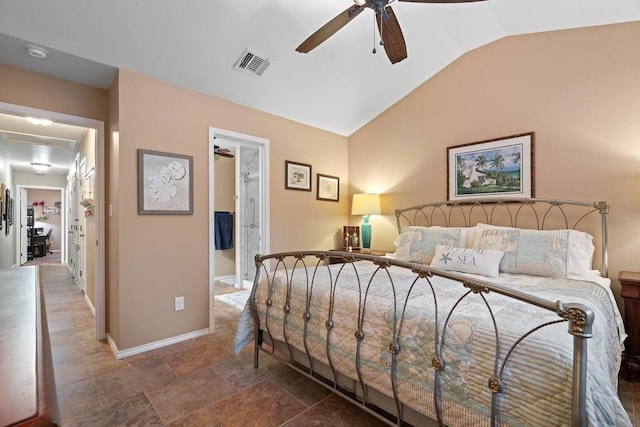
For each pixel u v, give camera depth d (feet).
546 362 3.33
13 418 1.16
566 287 6.21
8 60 7.55
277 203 11.75
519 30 8.96
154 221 8.66
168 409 5.89
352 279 6.73
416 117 11.74
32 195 34.86
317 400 6.19
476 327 3.96
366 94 11.48
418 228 10.14
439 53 10.11
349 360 5.18
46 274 19.62
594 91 8.11
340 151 14.08
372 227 13.30
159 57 8.00
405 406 4.58
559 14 7.88
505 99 9.53
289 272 7.55
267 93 10.34
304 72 9.67
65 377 7.06
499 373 3.55
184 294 9.23
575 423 2.92
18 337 2.02
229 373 7.23
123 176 8.11
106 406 5.98
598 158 8.04
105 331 9.32
